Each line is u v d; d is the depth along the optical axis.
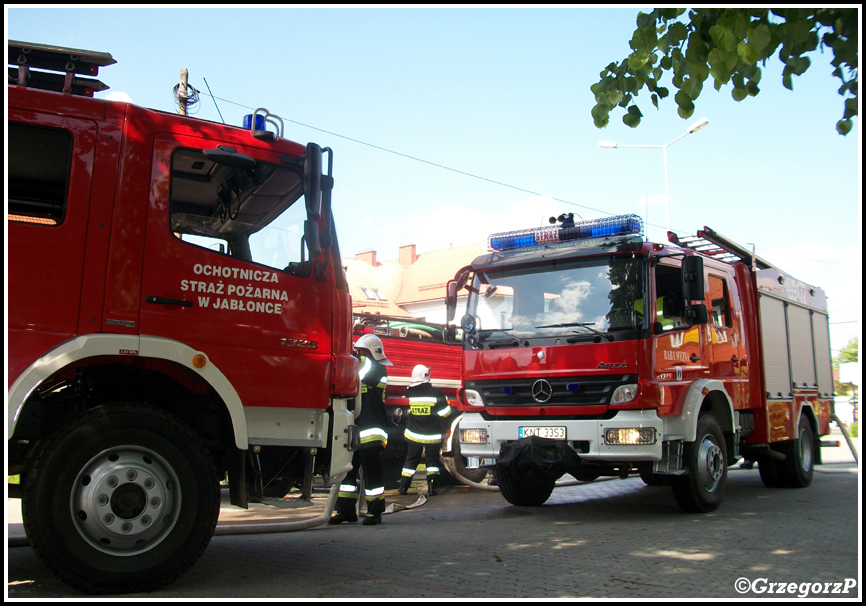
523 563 5.57
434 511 9.02
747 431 9.61
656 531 6.99
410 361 11.30
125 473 4.48
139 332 4.68
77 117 4.70
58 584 4.69
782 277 11.20
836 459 18.08
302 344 5.21
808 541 6.43
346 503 7.94
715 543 6.33
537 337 8.12
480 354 8.45
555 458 7.56
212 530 4.71
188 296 4.85
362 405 7.94
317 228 5.16
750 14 5.09
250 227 5.16
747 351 9.70
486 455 8.22
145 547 4.52
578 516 8.23
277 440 5.10
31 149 4.60
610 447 7.52
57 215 4.59
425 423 10.65
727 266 9.55
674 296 8.15
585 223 8.48
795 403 10.93
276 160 5.27
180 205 4.91
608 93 5.91
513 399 8.16
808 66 5.31
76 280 4.55
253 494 5.08
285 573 5.20
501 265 8.56
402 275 51.91
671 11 5.51
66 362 4.38
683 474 8.05
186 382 5.11
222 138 5.11
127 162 4.78
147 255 4.76
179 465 4.62
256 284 5.09
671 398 7.69
